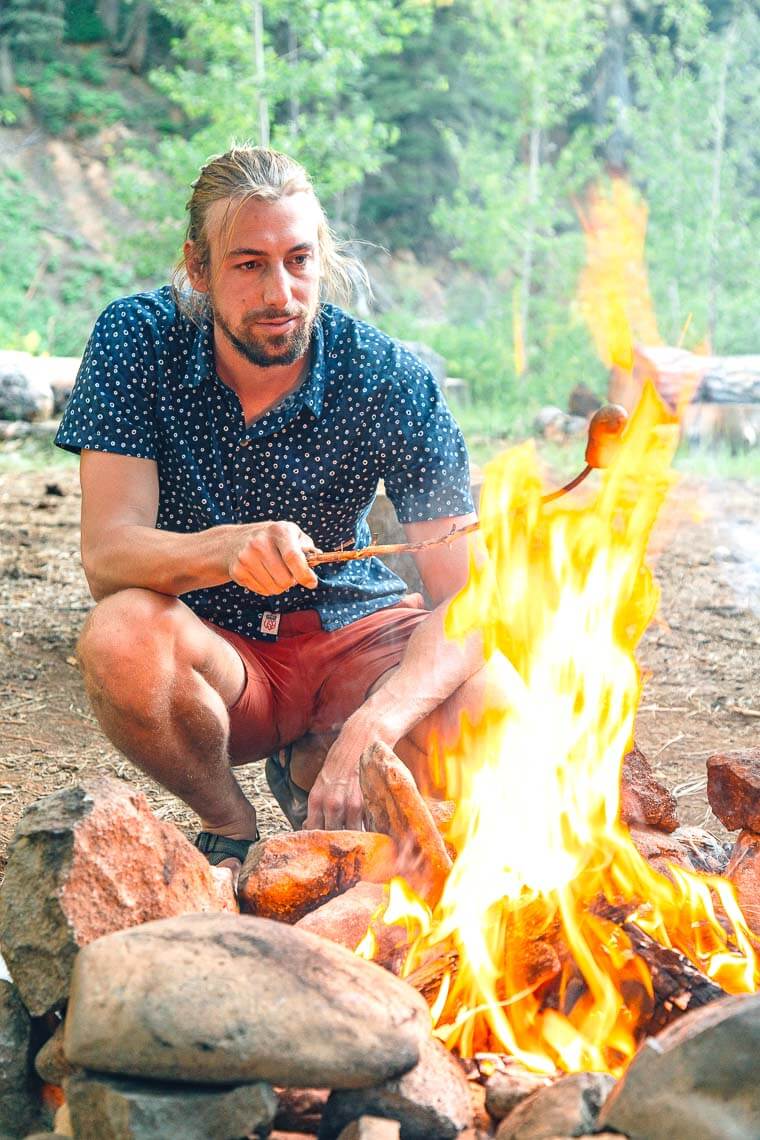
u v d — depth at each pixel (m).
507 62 16.92
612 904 2.12
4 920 1.92
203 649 2.58
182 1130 1.61
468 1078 1.86
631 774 2.71
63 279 21.95
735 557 7.02
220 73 14.98
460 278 23.69
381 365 2.74
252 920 1.78
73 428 2.64
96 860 1.92
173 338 2.68
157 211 15.72
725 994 1.92
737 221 16.80
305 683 2.85
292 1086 1.65
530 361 16.56
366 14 15.16
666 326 15.93
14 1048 1.90
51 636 5.10
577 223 18.58
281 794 3.07
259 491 2.75
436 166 24.36
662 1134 1.58
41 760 3.76
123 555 2.52
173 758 2.58
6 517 7.58
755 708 4.40
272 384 2.68
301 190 2.53
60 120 24.00
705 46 16.59
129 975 1.66
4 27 24.34
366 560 3.02
